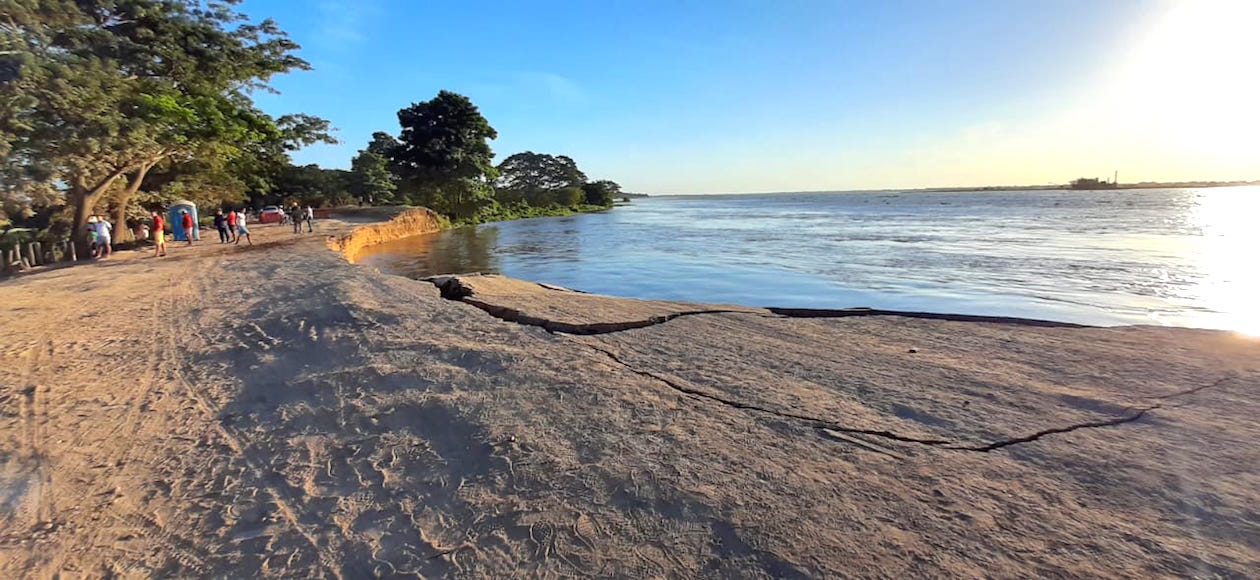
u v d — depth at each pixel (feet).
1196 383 17.57
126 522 11.42
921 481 11.66
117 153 65.21
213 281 45.65
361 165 201.36
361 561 9.84
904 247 84.12
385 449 14.10
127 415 17.17
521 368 19.70
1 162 55.88
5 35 53.72
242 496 12.24
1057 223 126.82
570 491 11.64
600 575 9.15
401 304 31.40
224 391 19.10
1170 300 41.45
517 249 102.27
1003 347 22.68
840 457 12.80
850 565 9.08
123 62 67.05
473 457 13.37
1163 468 12.03
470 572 9.39
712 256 80.69
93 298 38.63
